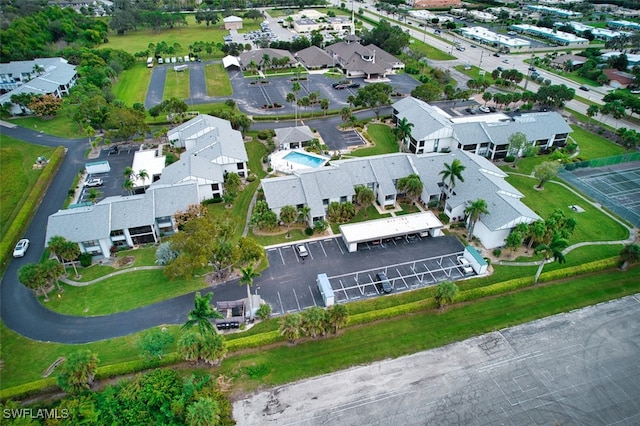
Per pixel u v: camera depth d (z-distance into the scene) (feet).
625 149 369.71
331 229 271.69
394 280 231.30
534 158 354.33
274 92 493.36
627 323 205.26
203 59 617.62
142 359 184.34
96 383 177.37
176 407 161.38
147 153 345.31
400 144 372.17
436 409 166.81
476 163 293.43
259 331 200.95
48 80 472.44
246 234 266.16
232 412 165.89
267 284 228.84
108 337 198.70
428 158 303.68
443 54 640.58
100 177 327.88
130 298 220.23
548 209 288.71
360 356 188.75
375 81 526.98
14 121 422.82
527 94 445.78
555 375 180.14
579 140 386.32
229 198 289.33
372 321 205.98
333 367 183.93
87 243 242.99
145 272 237.86
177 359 183.93
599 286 227.20
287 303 216.54
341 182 283.59
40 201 300.81
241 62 569.23
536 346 193.47
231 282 230.27
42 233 270.67
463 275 234.79
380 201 293.43
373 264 242.99
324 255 249.55
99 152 364.99
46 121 423.64
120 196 283.38
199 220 222.07
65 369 168.45
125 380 174.19
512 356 188.75
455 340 196.65
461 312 211.61
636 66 552.41
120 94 486.38
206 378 176.04
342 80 524.11
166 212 259.60
